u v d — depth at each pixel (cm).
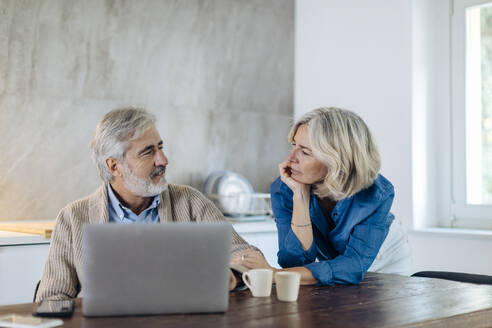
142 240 127
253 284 152
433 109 348
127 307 127
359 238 179
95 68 327
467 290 163
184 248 129
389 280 180
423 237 329
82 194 323
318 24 392
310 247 186
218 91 373
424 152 343
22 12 305
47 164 312
